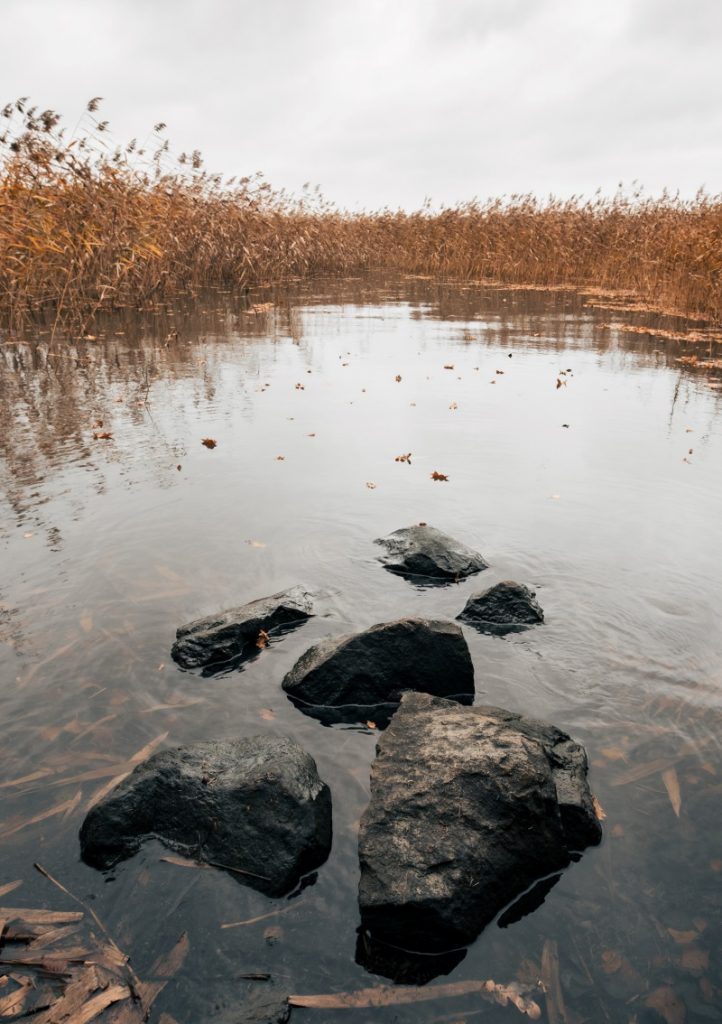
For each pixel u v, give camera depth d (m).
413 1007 1.78
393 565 4.04
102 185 13.70
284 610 3.46
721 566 4.06
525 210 23.69
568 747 2.60
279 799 2.25
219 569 3.96
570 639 3.35
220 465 5.74
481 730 2.56
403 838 2.17
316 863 2.19
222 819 2.24
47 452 5.99
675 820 2.34
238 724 2.79
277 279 22.64
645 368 10.12
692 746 2.66
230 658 3.19
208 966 1.86
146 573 3.89
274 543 4.31
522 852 2.17
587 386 8.96
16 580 3.78
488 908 2.04
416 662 3.01
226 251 19.45
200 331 12.83
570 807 2.30
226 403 7.85
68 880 2.10
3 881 2.08
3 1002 1.75
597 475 5.63
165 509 4.79
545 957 1.92
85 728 2.71
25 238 12.20
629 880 2.15
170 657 3.16
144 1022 1.71
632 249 21.05
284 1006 1.76
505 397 8.35
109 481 5.32
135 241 14.44
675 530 4.56
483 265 24.73
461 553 4.06
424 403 8.02
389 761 2.49
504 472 5.69
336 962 1.89
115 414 7.27
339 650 3.01
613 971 1.88
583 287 21.89
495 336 13.05
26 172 12.48
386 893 1.99
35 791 2.41
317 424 7.08
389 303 18.12
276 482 5.37
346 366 10.13
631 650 3.26
